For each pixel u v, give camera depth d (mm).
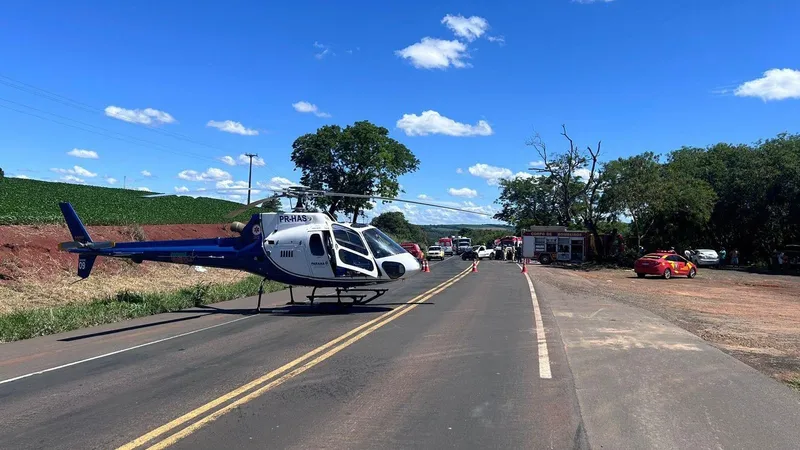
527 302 15625
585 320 11953
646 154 42188
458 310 13852
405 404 5934
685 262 31094
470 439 4887
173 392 6516
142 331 11219
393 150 57312
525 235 49906
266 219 14930
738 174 47656
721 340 9945
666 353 8445
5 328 10531
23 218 23656
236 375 7305
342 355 8453
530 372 7309
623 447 4676
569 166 51750
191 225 36000
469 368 7555
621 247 49156
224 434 5051
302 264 14398
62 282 17344
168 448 4727
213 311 14305
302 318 12781
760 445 4707
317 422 5371
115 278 19797
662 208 40812
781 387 6523
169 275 22750
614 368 7477
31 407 5992
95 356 8742
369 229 15234
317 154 53188
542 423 5293
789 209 44094
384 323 11703
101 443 4871
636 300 17078
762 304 16859
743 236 50312
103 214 33125
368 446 4734
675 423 5266
